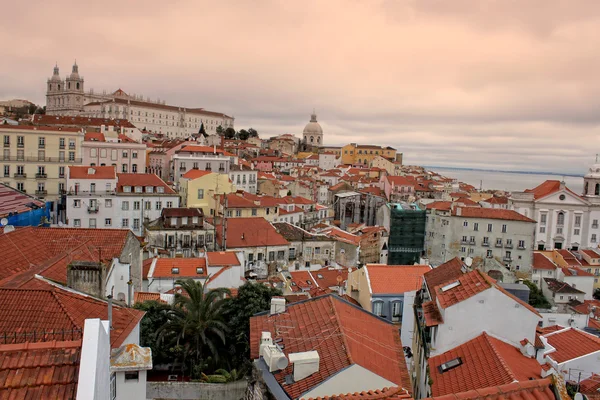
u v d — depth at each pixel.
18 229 39.72
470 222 113.00
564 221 136.88
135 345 24.47
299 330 28.92
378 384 23.80
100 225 102.62
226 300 43.62
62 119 192.88
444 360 30.38
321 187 173.12
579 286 101.88
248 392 26.98
